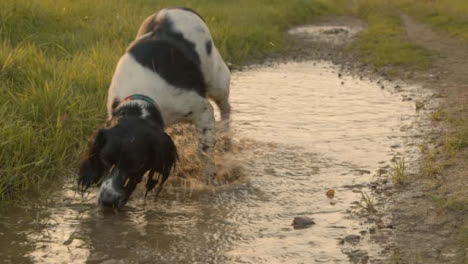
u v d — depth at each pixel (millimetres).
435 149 2832
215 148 2836
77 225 2303
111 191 2227
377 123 3188
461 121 3164
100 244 2209
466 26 7445
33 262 2119
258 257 2146
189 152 2715
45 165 2590
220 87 2809
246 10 7340
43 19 4363
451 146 2809
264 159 2771
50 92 2881
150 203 2447
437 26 7789
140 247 2195
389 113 3340
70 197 2459
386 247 2176
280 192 2518
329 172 2666
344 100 3582
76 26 4469
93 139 2277
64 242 2213
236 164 2723
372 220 2320
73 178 2580
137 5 5703
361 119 3246
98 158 2273
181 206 2432
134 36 4418
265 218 2354
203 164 2623
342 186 2553
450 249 2152
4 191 2443
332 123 3186
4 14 4055
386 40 6309
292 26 8133
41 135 2664
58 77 3080
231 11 6801
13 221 2314
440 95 3678
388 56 5270
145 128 2277
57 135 2699
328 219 2336
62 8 4738
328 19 9562
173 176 2621
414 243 2189
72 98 2949
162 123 2410
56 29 4293
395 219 2318
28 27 4113
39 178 2533
